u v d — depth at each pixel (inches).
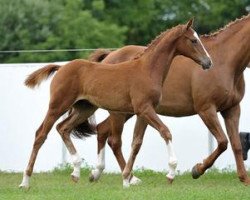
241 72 652.1
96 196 551.8
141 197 545.0
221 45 650.2
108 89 613.0
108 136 692.7
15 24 1496.1
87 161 815.7
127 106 613.0
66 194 568.1
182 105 663.1
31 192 590.6
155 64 606.2
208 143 785.6
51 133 821.9
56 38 1492.4
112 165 810.8
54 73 655.8
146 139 802.8
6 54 1473.9
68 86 621.6
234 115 657.0
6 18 1492.4
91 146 815.1
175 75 661.9
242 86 658.8
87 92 622.2
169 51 609.9
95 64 624.1
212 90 642.8
